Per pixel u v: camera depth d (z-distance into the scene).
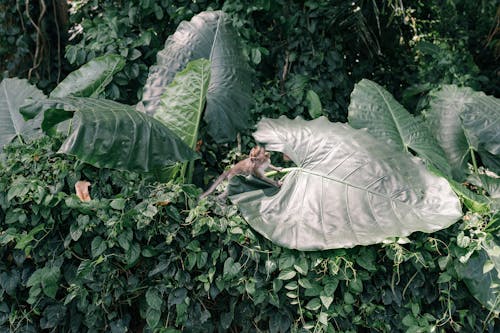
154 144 3.25
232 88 4.12
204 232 3.20
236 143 4.78
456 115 4.45
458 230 3.26
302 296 3.22
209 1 5.09
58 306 3.25
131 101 5.05
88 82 4.19
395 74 5.84
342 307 3.22
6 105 4.38
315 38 5.28
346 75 5.51
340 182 3.41
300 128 3.73
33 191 3.20
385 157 3.47
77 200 3.14
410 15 5.87
